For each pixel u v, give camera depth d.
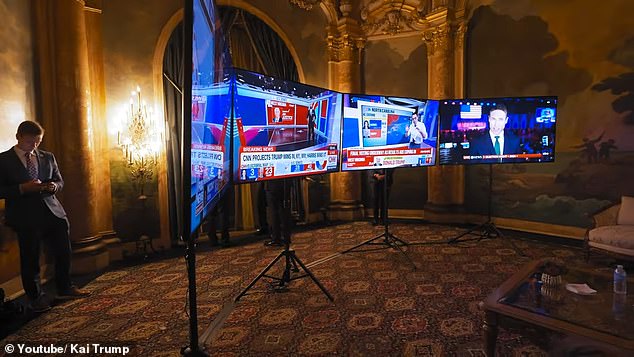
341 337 2.57
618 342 1.70
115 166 4.75
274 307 3.09
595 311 2.04
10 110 3.48
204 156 1.98
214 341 2.54
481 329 2.65
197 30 1.76
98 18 4.52
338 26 6.88
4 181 2.99
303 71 6.68
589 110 5.13
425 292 3.35
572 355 1.79
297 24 6.59
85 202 4.17
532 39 5.60
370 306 3.08
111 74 4.65
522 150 4.78
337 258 4.47
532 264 2.78
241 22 5.99
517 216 5.90
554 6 5.36
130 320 2.90
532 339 1.98
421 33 6.61
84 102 4.13
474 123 4.76
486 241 5.15
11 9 3.52
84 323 2.86
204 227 5.71
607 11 4.92
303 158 3.38
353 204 7.06
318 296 3.31
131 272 4.12
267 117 2.97
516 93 5.80
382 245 5.01
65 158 4.05
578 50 5.18
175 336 2.63
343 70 6.87
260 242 5.38
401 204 7.02
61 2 3.95
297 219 6.59
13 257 3.50
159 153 5.09
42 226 3.14
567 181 5.37
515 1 5.73
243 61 6.08
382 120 4.32
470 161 4.83
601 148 5.05
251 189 6.21
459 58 6.26
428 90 6.56
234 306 3.13
